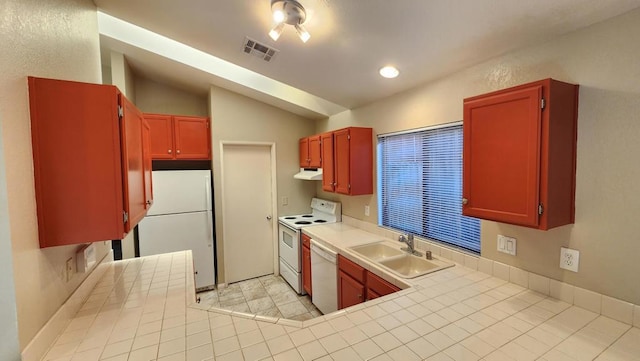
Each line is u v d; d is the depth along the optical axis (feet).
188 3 5.87
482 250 6.39
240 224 13.26
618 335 3.98
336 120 12.32
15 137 3.42
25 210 3.55
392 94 8.93
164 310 4.72
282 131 13.71
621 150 4.24
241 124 12.78
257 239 13.66
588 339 3.90
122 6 6.41
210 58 10.73
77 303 4.78
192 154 12.35
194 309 4.75
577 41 4.66
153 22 6.94
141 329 4.16
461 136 6.99
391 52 6.44
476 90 6.42
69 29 5.02
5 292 3.20
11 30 3.39
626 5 4.02
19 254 3.38
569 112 4.59
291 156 13.97
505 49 5.61
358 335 4.00
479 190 5.20
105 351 3.66
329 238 9.60
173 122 12.00
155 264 7.03
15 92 3.44
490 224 6.18
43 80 3.83
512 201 4.72
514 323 4.30
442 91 7.27
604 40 4.35
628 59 4.13
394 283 6.24
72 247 4.75
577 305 4.79
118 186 4.23
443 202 7.59
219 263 12.51
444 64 6.54
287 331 4.10
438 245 7.54
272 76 9.02
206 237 12.07
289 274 12.60
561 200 4.57
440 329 4.15
